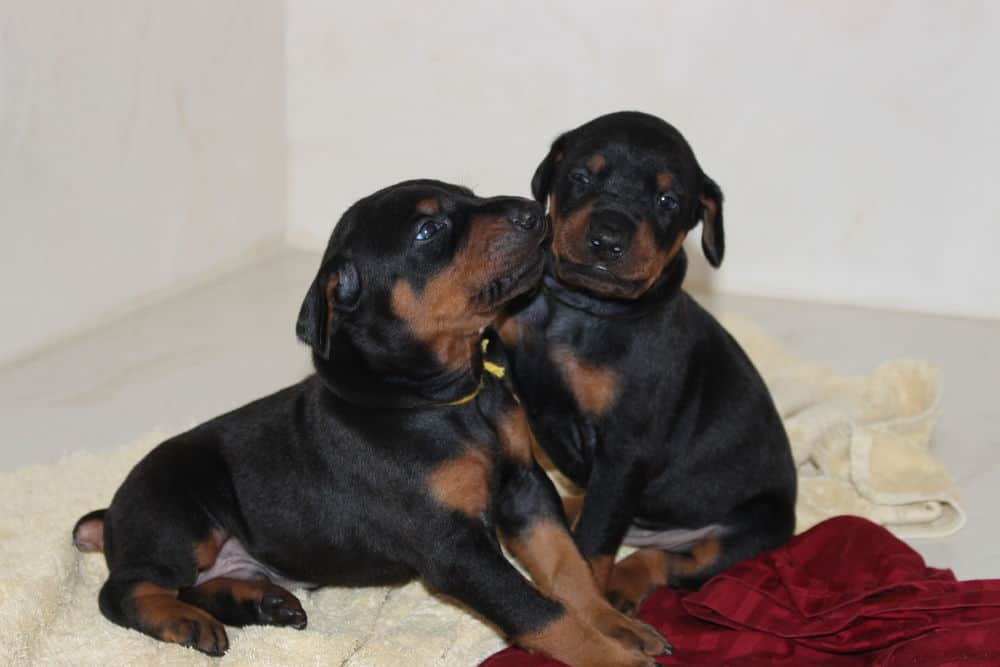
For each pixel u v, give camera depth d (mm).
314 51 1562
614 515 992
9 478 1108
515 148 1544
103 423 1227
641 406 985
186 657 917
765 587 991
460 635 954
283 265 1576
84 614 975
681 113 1480
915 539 1092
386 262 905
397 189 923
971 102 1412
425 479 909
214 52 1472
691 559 1024
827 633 940
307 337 890
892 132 1437
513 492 950
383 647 931
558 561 941
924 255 1463
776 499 1043
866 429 1150
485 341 943
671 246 984
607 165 978
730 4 1439
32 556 991
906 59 1416
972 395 1294
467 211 905
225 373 1318
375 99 1563
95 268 1380
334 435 929
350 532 939
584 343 985
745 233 1496
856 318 1457
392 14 1533
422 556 920
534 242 899
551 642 894
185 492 949
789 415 1197
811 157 1461
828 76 1437
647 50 1474
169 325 1411
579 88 1507
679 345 999
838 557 1014
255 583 969
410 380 916
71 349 1352
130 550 947
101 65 1338
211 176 1500
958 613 941
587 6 1479
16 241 1292
